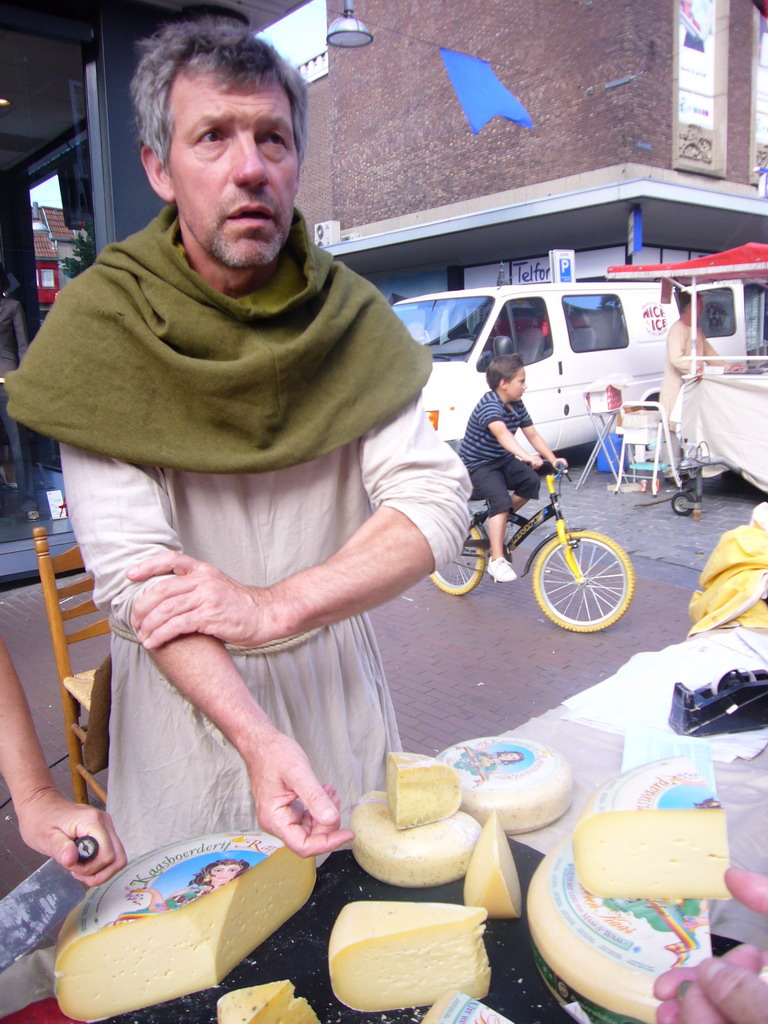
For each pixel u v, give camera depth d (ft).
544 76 42.80
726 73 43.55
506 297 27.63
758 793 4.28
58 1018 3.00
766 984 1.99
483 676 13.58
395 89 51.26
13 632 15.64
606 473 30.45
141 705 4.50
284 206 3.90
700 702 4.99
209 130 3.70
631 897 3.16
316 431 4.13
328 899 3.48
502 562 16.22
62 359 3.90
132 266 3.98
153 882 3.24
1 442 18.29
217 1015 2.82
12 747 3.51
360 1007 2.99
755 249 23.30
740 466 23.95
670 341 25.17
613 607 15.93
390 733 5.37
